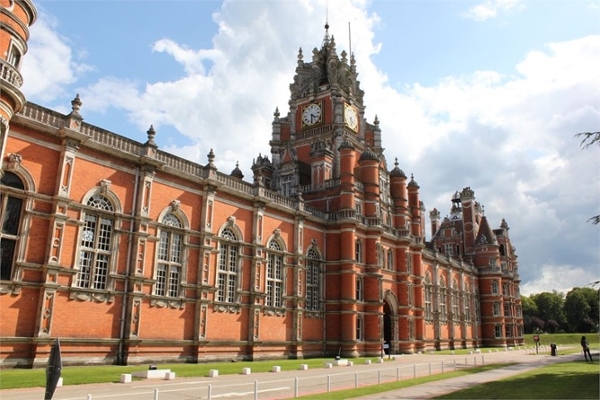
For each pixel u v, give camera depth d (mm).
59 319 28141
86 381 22906
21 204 27578
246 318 41406
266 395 21141
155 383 23703
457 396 21266
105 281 31078
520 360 50594
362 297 53562
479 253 98938
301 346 46750
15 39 25578
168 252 35438
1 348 25562
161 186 35438
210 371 27844
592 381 26906
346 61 67438
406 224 66000
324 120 63281
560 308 157875
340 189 54125
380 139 68062
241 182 42938
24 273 26953
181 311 35562
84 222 30375
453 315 83938
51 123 29469
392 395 21797
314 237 51281
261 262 43375
